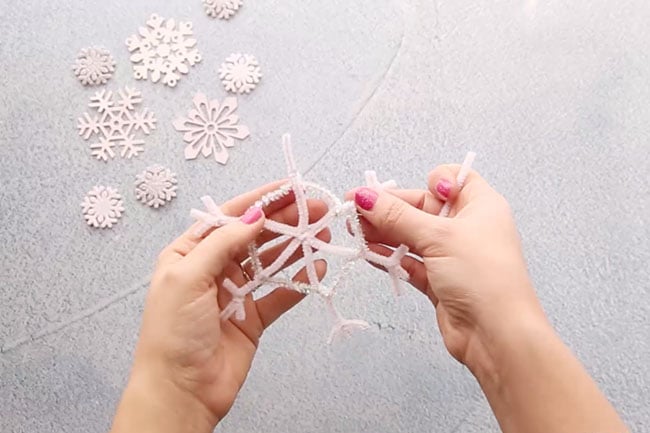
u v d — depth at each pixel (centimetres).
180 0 67
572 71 65
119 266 62
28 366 60
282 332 60
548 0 67
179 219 63
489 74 65
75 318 61
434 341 60
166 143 64
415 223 47
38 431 59
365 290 61
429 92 65
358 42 66
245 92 65
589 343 60
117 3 67
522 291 46
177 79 66
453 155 64
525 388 45
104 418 60
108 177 64
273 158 64
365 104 65
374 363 60
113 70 66
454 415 59
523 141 64
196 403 48
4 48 66
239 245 47
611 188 63
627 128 64
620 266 61
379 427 59
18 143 65
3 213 63
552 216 62
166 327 46
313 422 59
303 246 49
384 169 64
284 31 66
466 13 66
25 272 62
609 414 44
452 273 46
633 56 65
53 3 67
